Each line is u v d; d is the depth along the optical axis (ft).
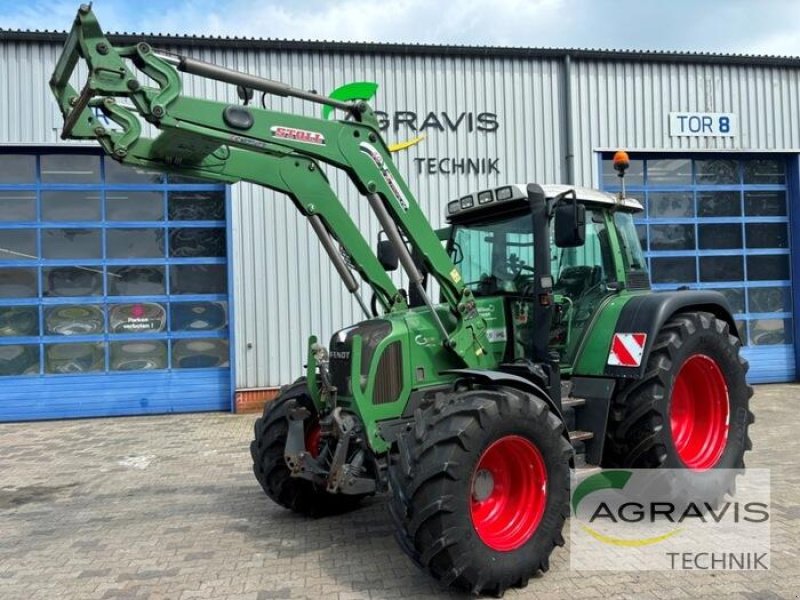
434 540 10.51
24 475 21.56
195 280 33.71
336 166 13.25
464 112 34.60
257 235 32.73
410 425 12.64
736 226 38.50
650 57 36.04
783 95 37.93
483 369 13.80
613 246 16.67
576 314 15.71
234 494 18.48
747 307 38.42
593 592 11.18
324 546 13.92
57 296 32.83
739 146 37.45
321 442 14.24
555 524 11.69
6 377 32.17
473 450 10.77
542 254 14.06
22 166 32.68
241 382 32.63
